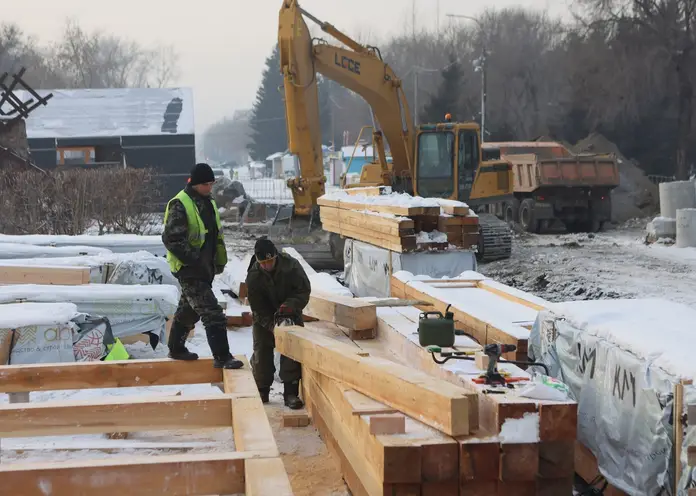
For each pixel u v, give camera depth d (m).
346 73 19.34
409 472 4.36
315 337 6.71
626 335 5.19
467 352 5.74
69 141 42.03
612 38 45.38
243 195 37.91
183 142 42.72
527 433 4.47
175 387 7.81
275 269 7.25
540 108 55.00
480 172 20.97
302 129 18.56
